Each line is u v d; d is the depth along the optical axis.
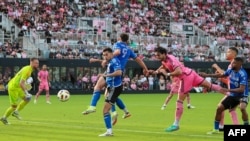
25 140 35.50
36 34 124.44
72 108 71.31
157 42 135.75
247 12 175.12
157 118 55.34
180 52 135.88
